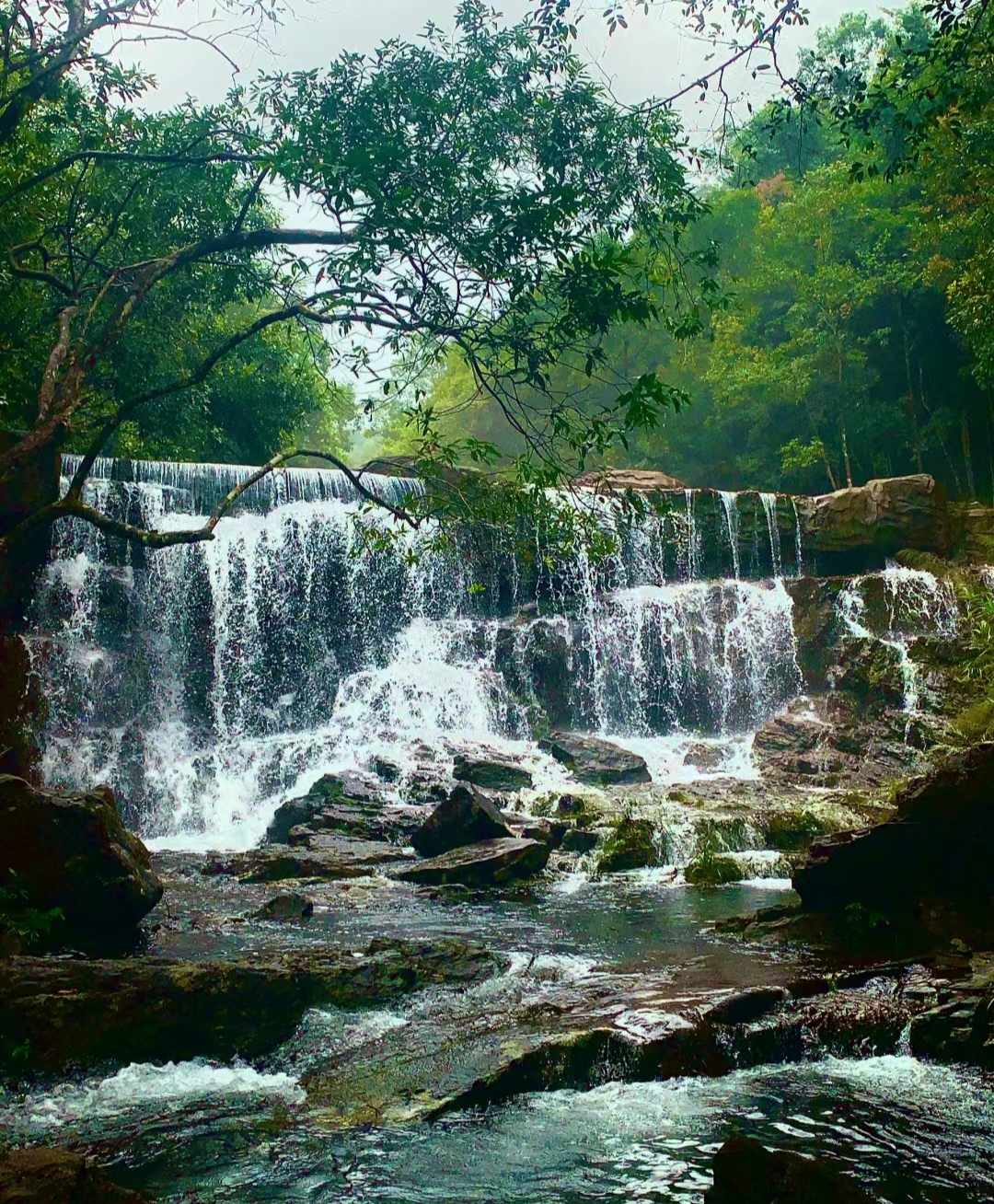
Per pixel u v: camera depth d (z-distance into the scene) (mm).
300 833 16531
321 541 23969
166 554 22203
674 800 17859
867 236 37906
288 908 12367
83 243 16000
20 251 12109
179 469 23609
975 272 27422
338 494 25203
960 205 29016
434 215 8297
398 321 8836
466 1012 8656
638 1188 6031
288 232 9281
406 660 24219
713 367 39469
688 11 7754
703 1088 7547
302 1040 8156
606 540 10008
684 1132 6789
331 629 23953
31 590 20422
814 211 37375
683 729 25031
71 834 10000
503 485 10070
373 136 8312
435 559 24938
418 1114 6930
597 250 8492
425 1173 6223
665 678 25156
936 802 10883
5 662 18875
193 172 13383
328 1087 7348
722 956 10258
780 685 25156
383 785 18562
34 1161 5039
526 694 23984
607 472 10047
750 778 20516
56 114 14438
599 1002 8672
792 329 38688
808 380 37250
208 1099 7285
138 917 10453
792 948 10438
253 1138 6672
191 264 14820
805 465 36812
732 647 25484
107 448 24891
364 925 12000
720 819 16438
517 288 8398
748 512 28281
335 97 8320
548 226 8141
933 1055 7957
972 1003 8203
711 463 45156
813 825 16516
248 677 22750
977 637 22906
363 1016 8578
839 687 23719
